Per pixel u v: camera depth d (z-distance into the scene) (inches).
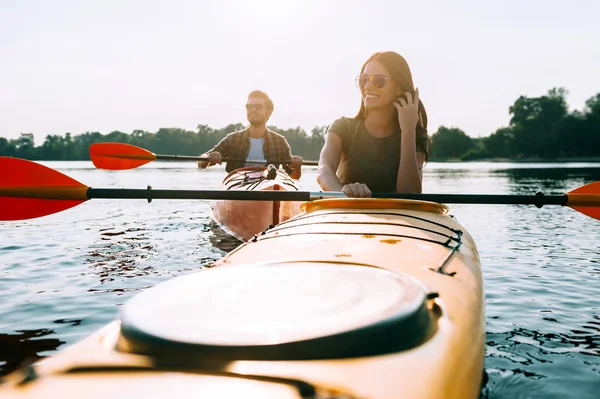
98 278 137.0
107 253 172.1
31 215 131.8
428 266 65.5
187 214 293.6
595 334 96.1
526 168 1418.6
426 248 74.9
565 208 345.1
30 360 82.7
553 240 205.9
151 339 35.5
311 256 67.2
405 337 38.9
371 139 138.4
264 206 195.8
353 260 64.5
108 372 33.4
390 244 74.1
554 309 112.4
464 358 42.2
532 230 235.9
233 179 242.8
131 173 999.0
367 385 32.8
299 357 34.6
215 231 225.1
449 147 3663.9
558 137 3043.8
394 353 37.2
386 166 138.4
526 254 176.1
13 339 92.4
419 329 40.9
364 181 139.3
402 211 101.9
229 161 290.7
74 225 243.4
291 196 119.5
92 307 111.3
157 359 34.3
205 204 360.8
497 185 563.5
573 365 81.5
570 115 3107.8
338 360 34.9
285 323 37.6
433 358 38.3
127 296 119.7
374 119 137.8
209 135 4360.2
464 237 95.3
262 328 36.6
